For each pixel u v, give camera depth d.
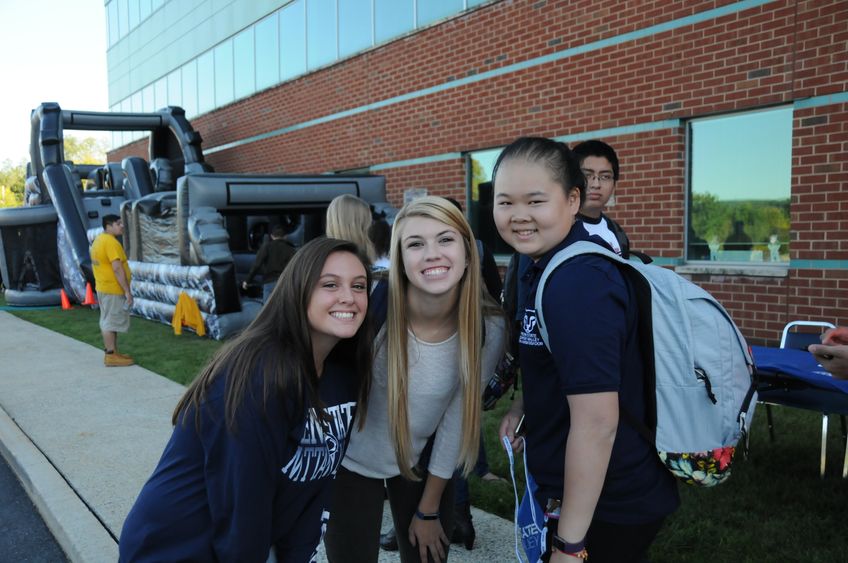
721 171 6.74
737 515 3.31
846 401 3.59
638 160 7.24
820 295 5.92
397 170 10.65
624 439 1.59
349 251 1.72
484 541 3.22
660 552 2.98
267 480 1.56
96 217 14.66
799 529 3.13
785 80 6.03
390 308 1.96
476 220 9.48
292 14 13.15
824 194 5.85
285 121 13.62
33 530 3.78
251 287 10.66
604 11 7.42
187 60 17.94
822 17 5.75
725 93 6.47
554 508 1.70
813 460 4.04
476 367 1.98
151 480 1.63
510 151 1.68
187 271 9.45
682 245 6.99
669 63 6.88
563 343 1.51
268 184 9.47
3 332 10.58
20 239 14.51
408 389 2.03
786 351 4.25
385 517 3.61
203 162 15.81
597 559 1.73
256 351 1.57
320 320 1.65
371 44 11.05
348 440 1.89
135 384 6.71
